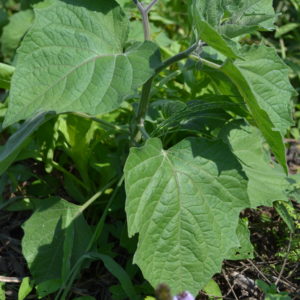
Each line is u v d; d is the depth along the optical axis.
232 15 0.47
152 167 0.44
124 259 0.54
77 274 0.49
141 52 0.45
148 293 0.47
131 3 0.78
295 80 0.88
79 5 0.45
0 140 0.65
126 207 0.41
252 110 0.43
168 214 0.44
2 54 0.77
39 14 0.43
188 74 0.65
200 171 0.46
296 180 0.56
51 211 0.51
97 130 0.59
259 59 0.48
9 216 0.58
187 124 0.55
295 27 0.94
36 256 0.49
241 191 0.46
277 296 0.44
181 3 0.91
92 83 0.42
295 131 0.79
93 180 0.59
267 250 0.57
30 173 0.58
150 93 0.55
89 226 0.51
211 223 0.45
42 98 0.41
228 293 0.50
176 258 0.44
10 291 0.49
